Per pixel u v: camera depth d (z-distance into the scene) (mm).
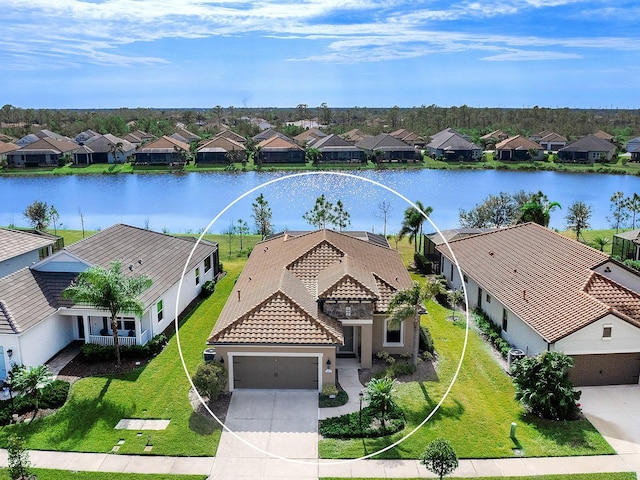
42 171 114438
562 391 23641
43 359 28391
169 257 37750
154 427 23094
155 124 187500
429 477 20000
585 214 57406
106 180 107188
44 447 21609
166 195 91938
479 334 33250
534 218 47906
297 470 20406
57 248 45812
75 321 31047
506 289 32656
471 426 23219
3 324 26297
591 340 26250
